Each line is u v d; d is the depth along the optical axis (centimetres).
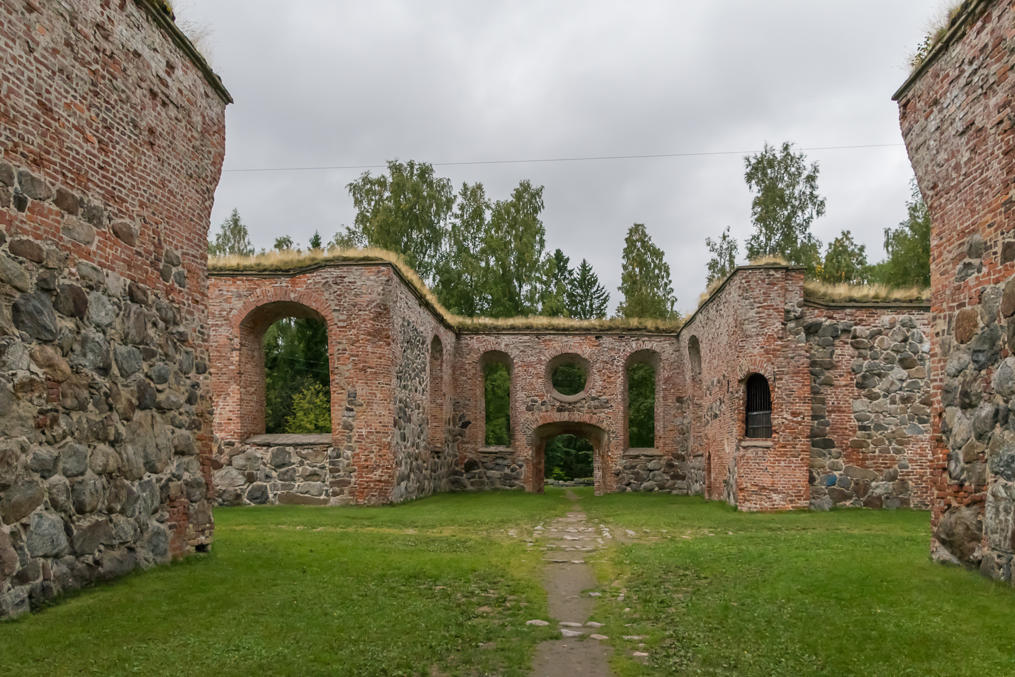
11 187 585
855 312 1716
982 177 773
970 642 545
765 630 600
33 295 605
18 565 575
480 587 796
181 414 837
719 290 1908
